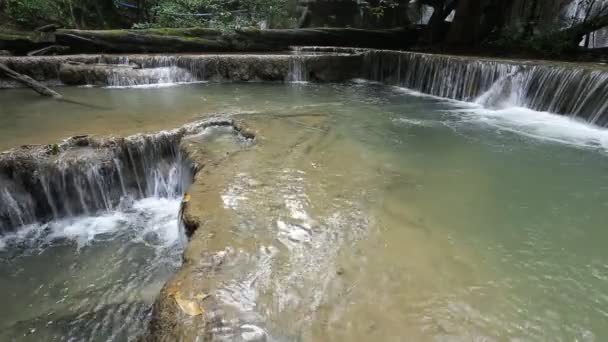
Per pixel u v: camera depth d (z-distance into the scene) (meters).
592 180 5.14
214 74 12.33
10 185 5.26
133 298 4.02
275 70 12.49
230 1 18.25
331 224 3.83
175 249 4.78
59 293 4.13
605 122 7.19
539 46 12.61
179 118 7.36
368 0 19.92
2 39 12.84
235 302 2.77
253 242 3.46
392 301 2.89
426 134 6.96
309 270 3.16
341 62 12.93
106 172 5.68
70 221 5.45
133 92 10.19
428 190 4.72
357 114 8.26
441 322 2.73
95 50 13.88
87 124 6.87
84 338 3.58
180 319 2.60
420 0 18.00
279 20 22.34
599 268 3.40
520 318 2.82
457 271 3.27
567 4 14.74
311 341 2.51
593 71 7.45
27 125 6.81
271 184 4.62
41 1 15.30
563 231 3.95
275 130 6.70
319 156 5.62
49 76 11.25
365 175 5.04
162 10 16.78
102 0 18.67
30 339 3.59
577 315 2.87
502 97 9.21
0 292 4.15
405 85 11.99
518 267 3.37
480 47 14.89
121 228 5.27
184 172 5.71
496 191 4.77
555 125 7.57
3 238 5.09
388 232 3.76
